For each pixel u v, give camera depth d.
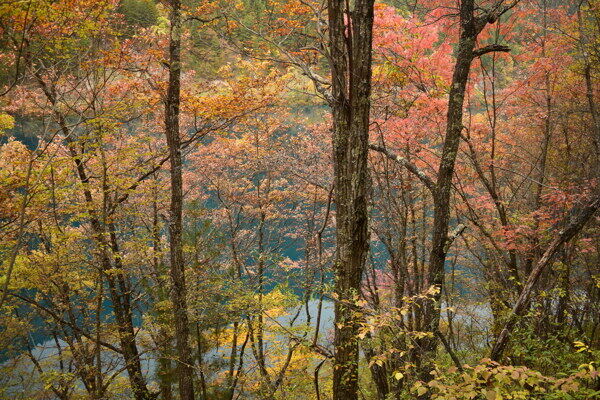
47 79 9.05
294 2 8.84
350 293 5.89
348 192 5.93
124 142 13.36
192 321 10.59
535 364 6.31
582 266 11.39
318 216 16.95
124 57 9.92
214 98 11.59
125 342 11.14
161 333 11.23
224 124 12.32
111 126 10.01
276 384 10.82
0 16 5.64
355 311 5.60
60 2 7.64
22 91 9.16
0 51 7.68
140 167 11.50
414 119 8.82
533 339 5.88
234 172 18.14
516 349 5.89
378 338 6.00
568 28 10.48
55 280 9.98
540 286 9.41
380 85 9.43
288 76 12.45
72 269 10.19
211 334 11.67
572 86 11.03
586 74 10.13
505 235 8.55
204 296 10.98
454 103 6.59
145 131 15.30
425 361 5.75
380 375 8.44
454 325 12.02
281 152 16.70
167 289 11.47
